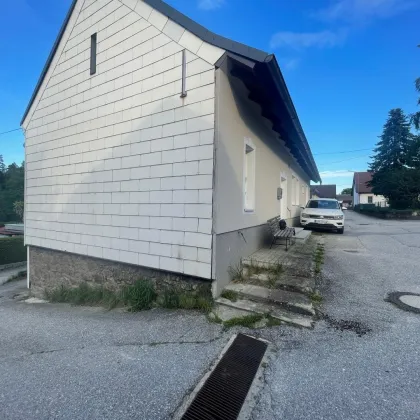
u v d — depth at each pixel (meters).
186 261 4.21
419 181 25.56
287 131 6.16
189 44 4.14
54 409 2.04
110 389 2.25
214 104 3.90
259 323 3.31
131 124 4.95
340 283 4.72
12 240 13.34
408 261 6.32
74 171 6.11
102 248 5.52
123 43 5.07
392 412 1.92
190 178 4.15
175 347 2.91
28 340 3.43
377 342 2.84
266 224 6.88
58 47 6.50
